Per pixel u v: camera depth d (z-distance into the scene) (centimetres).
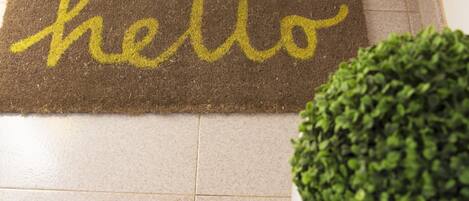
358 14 143
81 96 135
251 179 124
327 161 64
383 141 59
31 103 136
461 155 55
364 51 71
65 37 145
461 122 56
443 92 58
